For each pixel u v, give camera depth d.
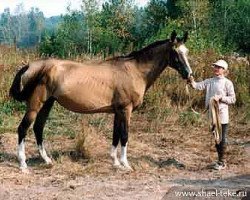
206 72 13.73
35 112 7.89
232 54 17.06
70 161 8.48
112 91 8.05
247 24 36.78
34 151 9.05
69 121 11.32
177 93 13.08
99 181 7.36
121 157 8.21
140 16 43.12
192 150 9.45
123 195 6.61
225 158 8.84
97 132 10.49
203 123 11.53
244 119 11.91
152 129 11.01
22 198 6.52
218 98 7.97
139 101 8.23
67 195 6.62
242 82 13.62
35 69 7.84
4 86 12.74
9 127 10.63
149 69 8.21
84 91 7.89
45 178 7.50
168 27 26.30
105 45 31.09
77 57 15.77
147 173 7.89
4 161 8.43
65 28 30.64
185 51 8.10
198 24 33.25
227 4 39.22
